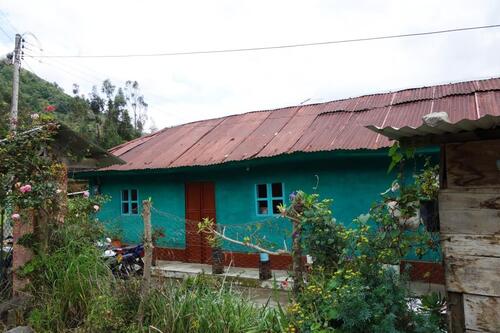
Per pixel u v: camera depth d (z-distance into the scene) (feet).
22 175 15.80
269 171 27.91
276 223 26.12
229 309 12.52
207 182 31.24
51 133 17.16
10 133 16.44
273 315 12.48
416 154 20.25
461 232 8.91
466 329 8.79
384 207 11.21
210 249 30.25
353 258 11.29
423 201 10.15
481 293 8.63
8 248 17.85
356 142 23.26
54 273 14.88
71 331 13.03
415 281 19.58
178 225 32.24
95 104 121.60
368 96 31.71
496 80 26.91
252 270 26.50
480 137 8.73
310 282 11.94
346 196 24.72
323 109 32.27
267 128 31.99
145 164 32.78
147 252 13.50
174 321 12.09
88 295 13.76
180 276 26.43
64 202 17.07
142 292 13.26
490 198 8.62
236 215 29.30
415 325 9.93
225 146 30.83
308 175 26.21
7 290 16.02
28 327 13.64
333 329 10.25
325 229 11.78
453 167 9.06
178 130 40.88
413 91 29.55
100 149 19.65
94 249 15.48
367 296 10.23
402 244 10.75
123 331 12.39
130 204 35.78
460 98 25.12
